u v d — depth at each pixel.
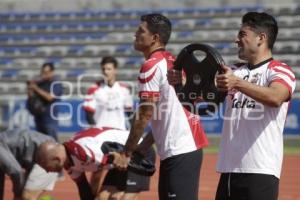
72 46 63.00
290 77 10.61
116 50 61.56
